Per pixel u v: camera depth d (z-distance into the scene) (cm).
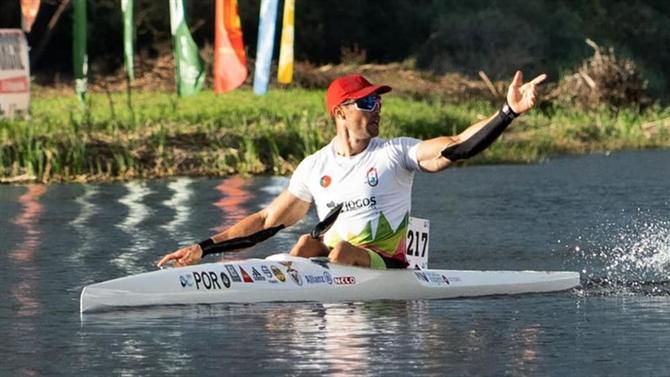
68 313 2803
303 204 2956
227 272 2869
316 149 6762
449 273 3023
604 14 14712
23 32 6888
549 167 6931
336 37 12569
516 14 13825
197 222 4478
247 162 6531
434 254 3725
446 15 13112
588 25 14412
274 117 7581
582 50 13762
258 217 2945
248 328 2605
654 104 10538
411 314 2761
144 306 2809
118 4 11056
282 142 6800
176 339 2517
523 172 6606
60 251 3794
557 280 3109
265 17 6612
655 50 14800
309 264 2909
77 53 6831
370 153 2891
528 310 2828
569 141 8481
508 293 3041
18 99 6888
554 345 2467
